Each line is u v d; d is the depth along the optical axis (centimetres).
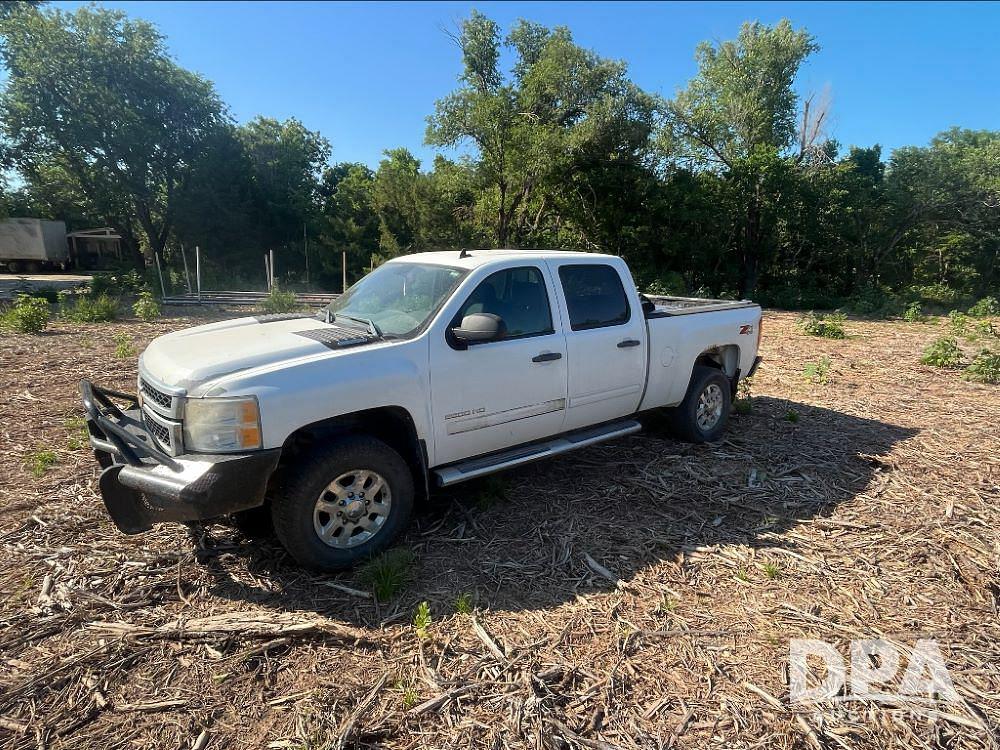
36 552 362
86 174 3253
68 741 234
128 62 3019
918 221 3100
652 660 286
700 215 2773
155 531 391
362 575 344
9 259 4200
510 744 237
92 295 2162
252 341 374
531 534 402
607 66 2517
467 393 391
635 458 541
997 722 251
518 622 312
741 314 610
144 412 374
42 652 281
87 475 471
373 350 357
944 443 595
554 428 455
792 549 391
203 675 270
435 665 279
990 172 2936
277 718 248
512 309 422
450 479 388
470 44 2638
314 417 328
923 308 2512
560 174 2661
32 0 2916
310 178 4225
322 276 3659
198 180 3431
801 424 655
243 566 356
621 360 482
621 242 2900
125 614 311
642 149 2700
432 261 447
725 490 479
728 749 236
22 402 670
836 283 3206
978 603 336
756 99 2959
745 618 319
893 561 377
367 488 356
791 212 2775
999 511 446
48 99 2948
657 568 366
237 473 307
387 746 236
